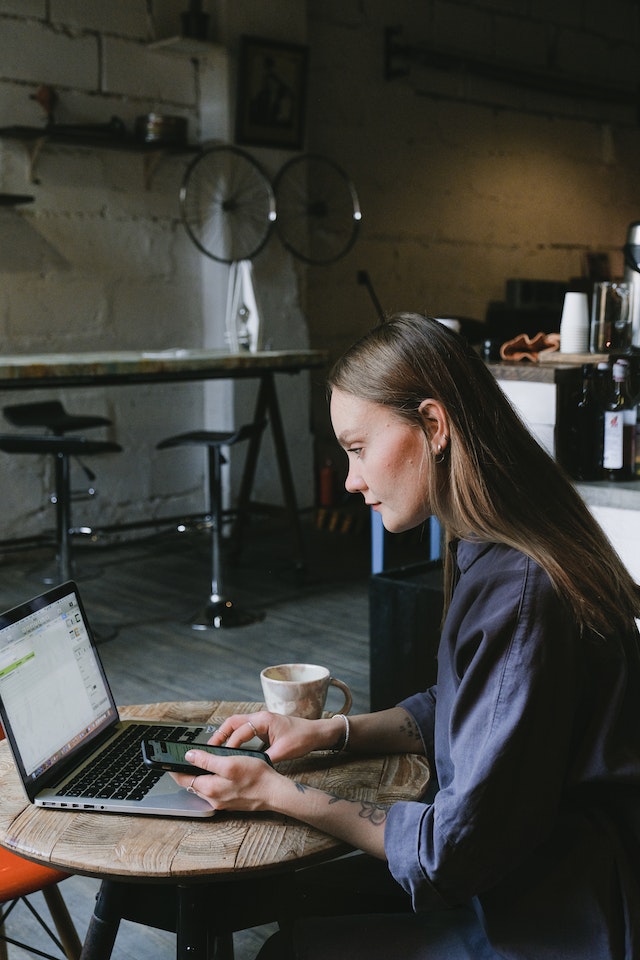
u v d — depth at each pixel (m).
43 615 1.32
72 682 1.34
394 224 7.12
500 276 7.95
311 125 6.52
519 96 7.86
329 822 1.12
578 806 1.07
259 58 5.84
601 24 8.52
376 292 7.06
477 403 1.09
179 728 1.40
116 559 5.40
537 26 7.97
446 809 1.02
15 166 5.14
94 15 5.36
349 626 4.24
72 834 1.13
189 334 5.96
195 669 3.70
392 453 1.12
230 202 5.86
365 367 1.13
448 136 7.39
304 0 6.09
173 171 5.76
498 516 1.06
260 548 5.65
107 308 5.57
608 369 2.57
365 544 5.77
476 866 1.01
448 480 1.11
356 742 1.34
